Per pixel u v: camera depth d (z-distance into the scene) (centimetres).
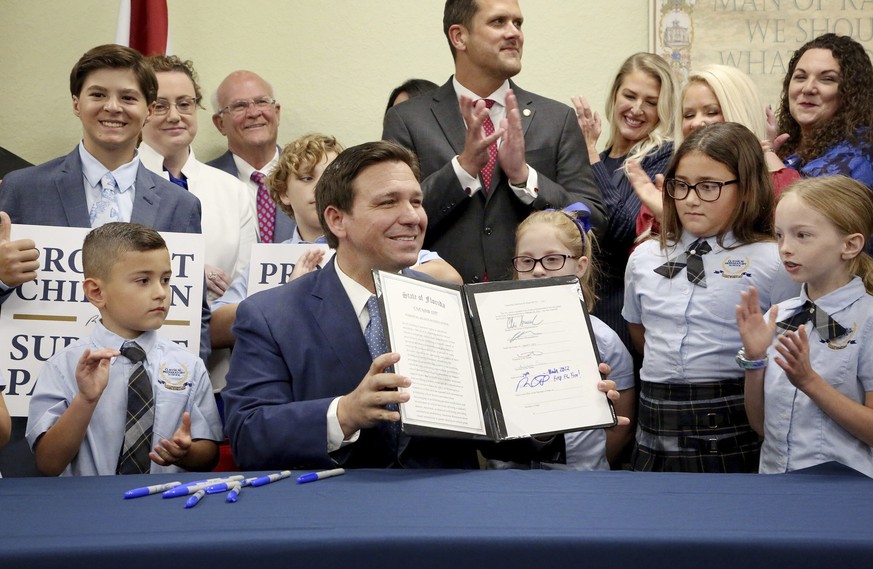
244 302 265
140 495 197
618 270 396
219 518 177
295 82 527
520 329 241
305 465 238
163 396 288
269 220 459
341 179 257
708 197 309
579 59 524
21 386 305
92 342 289
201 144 516
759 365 275
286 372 255
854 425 257
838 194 274
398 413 223
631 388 342
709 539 163
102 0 522
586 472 220
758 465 302
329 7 527
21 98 518
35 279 308
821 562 162
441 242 371
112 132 342
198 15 524
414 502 189
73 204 339
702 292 309
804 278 278
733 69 388
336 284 260
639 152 412
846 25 507
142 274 287
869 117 379
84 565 159
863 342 271
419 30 528
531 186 366
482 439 231
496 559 162
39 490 204
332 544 162
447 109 396
